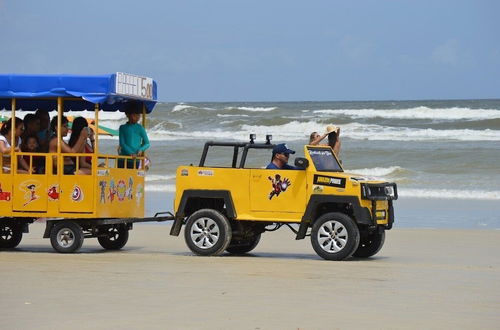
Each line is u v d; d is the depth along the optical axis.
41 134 17.50
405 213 27.56
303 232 16.06
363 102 161.12
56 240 16.95
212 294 12.01
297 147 59.16
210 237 16.41
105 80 16.41
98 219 16.91
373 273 14.20
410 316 10.57
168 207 28.59
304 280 13.33
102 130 22.23
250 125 76.19
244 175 16.34
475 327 9.98
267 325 9.99
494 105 128.50
